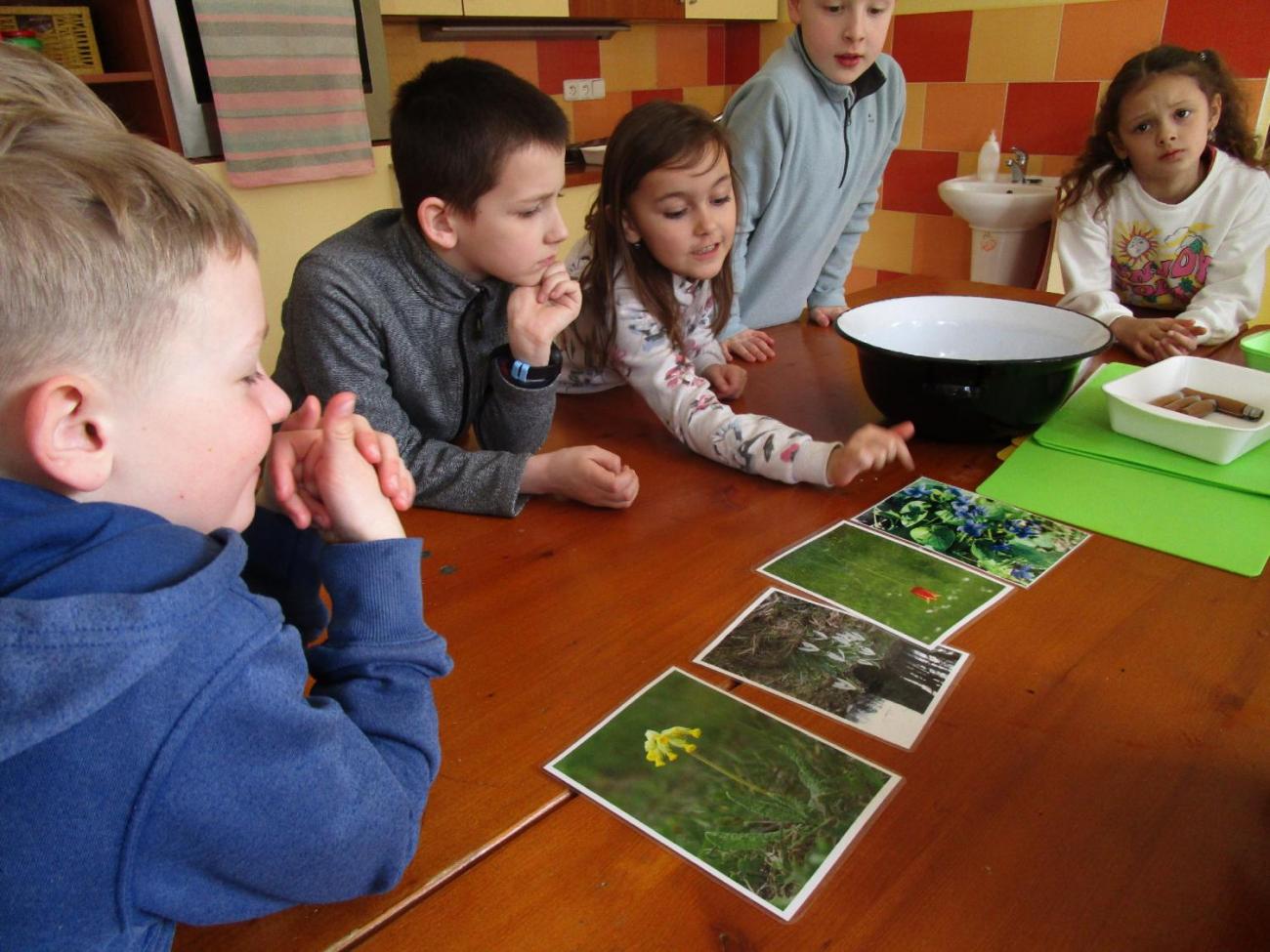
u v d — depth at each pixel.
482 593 0.74
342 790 0.40
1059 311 1.07
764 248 1.74
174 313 0.39
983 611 0.70
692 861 0.48
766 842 0.49
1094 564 0.76
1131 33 2.72
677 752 0.56
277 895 0.41
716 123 1.20
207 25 2.26
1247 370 1.04
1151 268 1.81
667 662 0.65
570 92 3.35
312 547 0.61
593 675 0.63
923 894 0.46
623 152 1.14
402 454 0.94
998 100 3.04
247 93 2.38
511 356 1.03
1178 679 0.62
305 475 0.55
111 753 0.34
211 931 0.44
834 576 0.75
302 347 1.02
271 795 0.38
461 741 0.57
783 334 1.50
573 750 0.56
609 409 1.17
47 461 0.37
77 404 0.38
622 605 0.72
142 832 0.35
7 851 0.34
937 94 3.18
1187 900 0.45
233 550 0.40
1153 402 1.03
